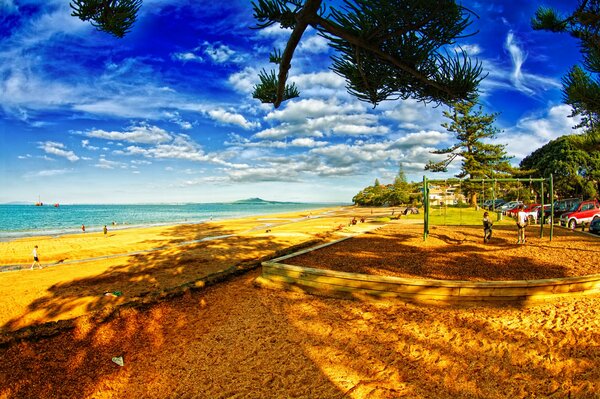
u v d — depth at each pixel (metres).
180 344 6.37
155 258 16.86
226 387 4.86
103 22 2.94
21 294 10.69
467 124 35.75
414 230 18.78
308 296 7.93
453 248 12.08
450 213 32.38
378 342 5.52
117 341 6.60
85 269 14.66
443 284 6.79
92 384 5.29
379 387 4.40
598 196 37.72
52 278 12.91
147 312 7.84
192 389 4.92
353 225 27.48
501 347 4.99
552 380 4.16
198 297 8.85
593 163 37.28
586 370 4.26
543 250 11.18
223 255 17.09
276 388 4.66
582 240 13.41
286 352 5.59
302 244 15.02
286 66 3.16
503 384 4.19
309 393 4.46
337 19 2.50
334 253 11.45
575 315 5.77
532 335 5.23
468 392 4.11
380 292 7.24
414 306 6.77
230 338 6.33
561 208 23.45
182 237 26.70
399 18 2.31
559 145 39.78
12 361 5.88
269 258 12.55
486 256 10.35
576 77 4.71
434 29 2.43
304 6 2.49
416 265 9.23
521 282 6.65
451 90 2.85
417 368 4.72
